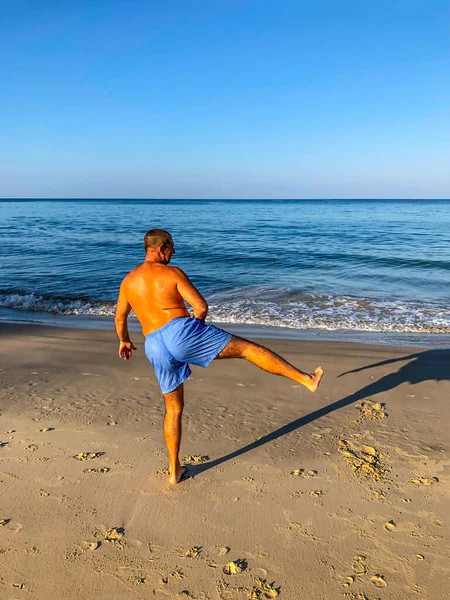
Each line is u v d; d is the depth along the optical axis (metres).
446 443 3.65
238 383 5.05
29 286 12.16
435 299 10.39
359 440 3.72
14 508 2.85
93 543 2.55
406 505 2.85
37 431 3.90
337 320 8.62
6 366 5.80
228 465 3.36
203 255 18.28
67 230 31.34
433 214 58.88
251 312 9.25
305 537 2.59
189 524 2.71
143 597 2.19
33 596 2.19
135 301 3.04
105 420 4.12
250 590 2.23
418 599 2.16
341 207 97.19
